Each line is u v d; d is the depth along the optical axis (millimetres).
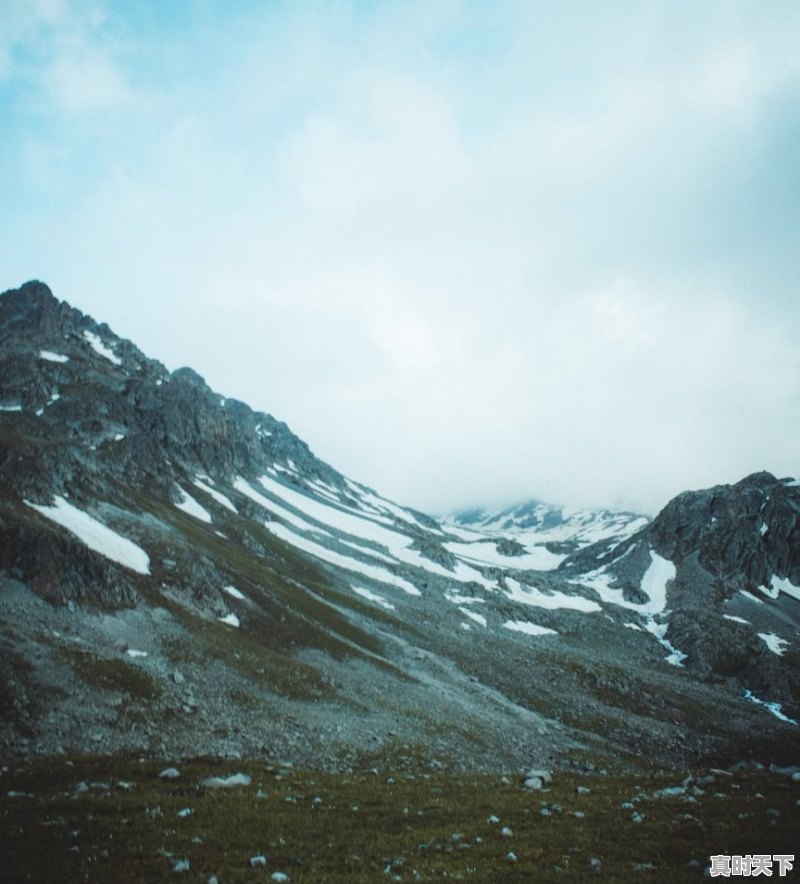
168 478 123625
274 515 154250
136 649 49938
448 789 30703
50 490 71625
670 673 124875
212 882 17750
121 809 23609
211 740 40906
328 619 85625
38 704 37156
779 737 94625
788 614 162500
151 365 195250
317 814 24875
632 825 23594
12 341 152750
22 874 17781
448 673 86188
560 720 82875
